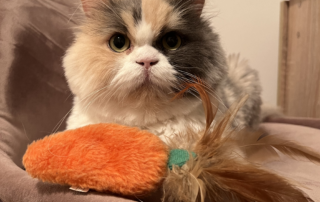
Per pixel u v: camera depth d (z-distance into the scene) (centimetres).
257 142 17
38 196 14
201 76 18
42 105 30
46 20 31
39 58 30
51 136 14
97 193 13
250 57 53
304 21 46
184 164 14
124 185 12
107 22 18
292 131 35
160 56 17
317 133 34
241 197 12
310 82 45
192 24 19
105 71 17
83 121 20
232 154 15
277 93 52
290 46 50
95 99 18
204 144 15
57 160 12
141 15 17
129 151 13
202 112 19
